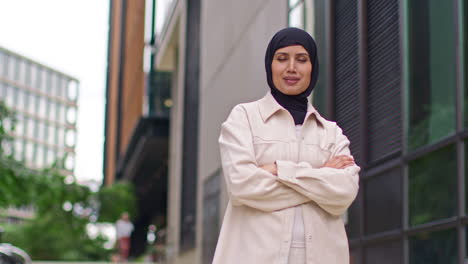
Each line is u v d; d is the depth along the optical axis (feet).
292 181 8.75
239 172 8.89
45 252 113.80
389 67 22.89
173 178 70.13
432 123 19.84
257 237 8.89
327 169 8.86
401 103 21.67
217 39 45.27
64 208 113.29
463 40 18.12
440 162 19.20
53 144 354.74
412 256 20.72
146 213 139.44
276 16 30.81
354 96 25.17
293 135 9.30
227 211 9.32
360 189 24.79
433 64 19.83
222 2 44.16
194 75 55.67
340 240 9.08
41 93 351.05
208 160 45.96
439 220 19.12
